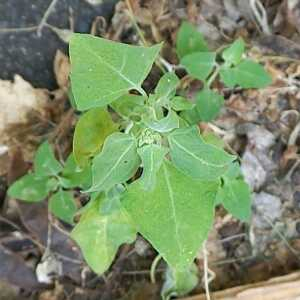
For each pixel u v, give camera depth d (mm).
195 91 341
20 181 314
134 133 248
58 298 335
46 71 348
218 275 337
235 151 340
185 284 330
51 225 334
